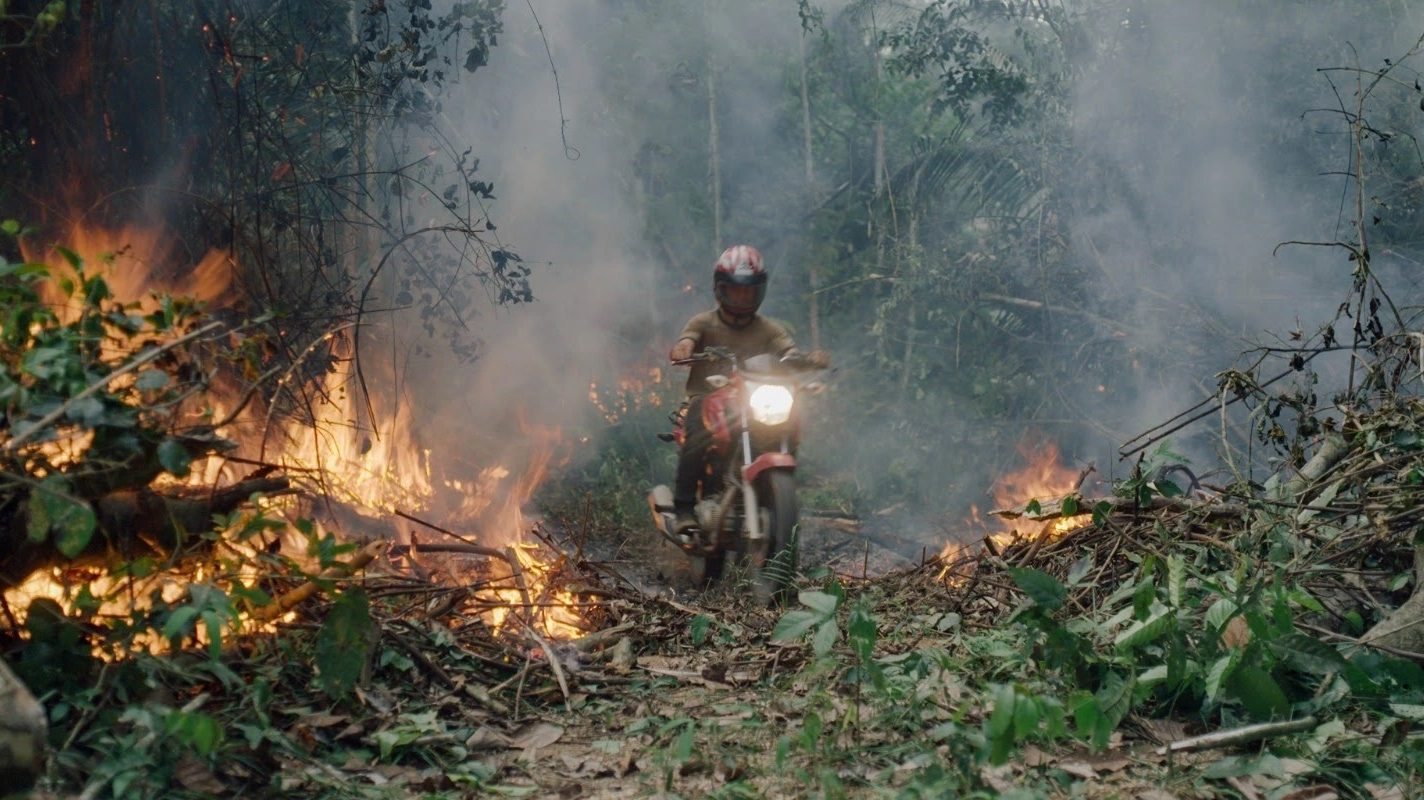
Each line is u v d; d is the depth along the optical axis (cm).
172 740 325
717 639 500
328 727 370
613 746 383
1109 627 421
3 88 573
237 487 385
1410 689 399
